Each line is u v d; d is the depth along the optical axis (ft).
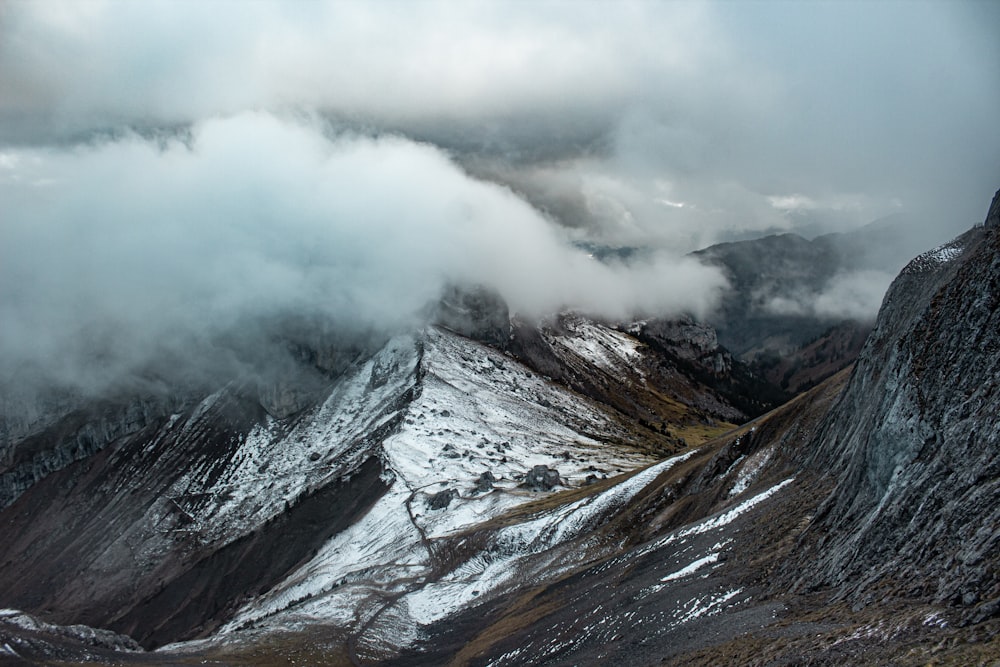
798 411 355.15
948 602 117.91
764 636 151.43
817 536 195.21
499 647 282.97
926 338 197.57
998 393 151.33
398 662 340.59
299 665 332.39
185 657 331.98
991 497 129.39
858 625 129.70
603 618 240.32
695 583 222.89
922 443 172.24
